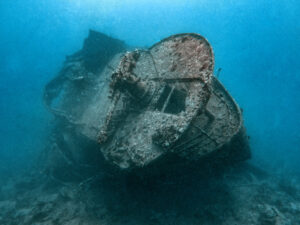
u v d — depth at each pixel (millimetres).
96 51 10617
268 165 11156
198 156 5258
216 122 5703
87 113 8297
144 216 6555
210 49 4270
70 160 8180
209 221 6391
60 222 6715
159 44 5918
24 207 8211
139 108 5445
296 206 7262
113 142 5055
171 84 5098
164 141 3916
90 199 7406
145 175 5387
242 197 7387
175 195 7156
